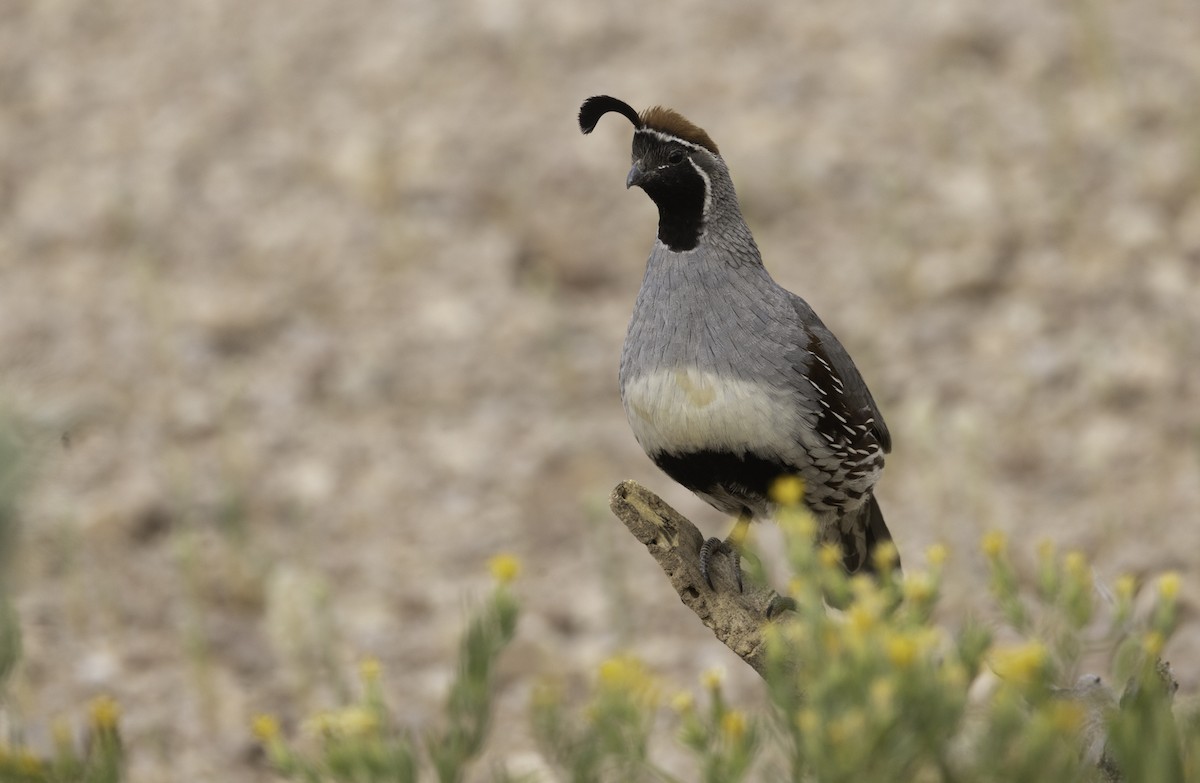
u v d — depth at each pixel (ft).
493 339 47.11
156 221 52.21
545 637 34.42
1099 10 58.75
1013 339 44.62
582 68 58.34
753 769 17.38
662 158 23.07
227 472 41.91
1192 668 30.91
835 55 57.62
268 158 54.85
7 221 52.85
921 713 12.78
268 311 48.32
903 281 47.11
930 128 53.26
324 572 38.29
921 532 38.40
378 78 58.54
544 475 42.16
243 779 30.96
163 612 36.65
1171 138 51.24
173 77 59.88
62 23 63.77
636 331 23.56
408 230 51.21
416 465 42.47
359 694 33.12
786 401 22.76
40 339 46.75
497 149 54.08
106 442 42.47
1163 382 42.24
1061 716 12.85
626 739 15.15
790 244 49.49
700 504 40.68
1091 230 48.16
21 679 32.50
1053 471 40.04
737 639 20.02
